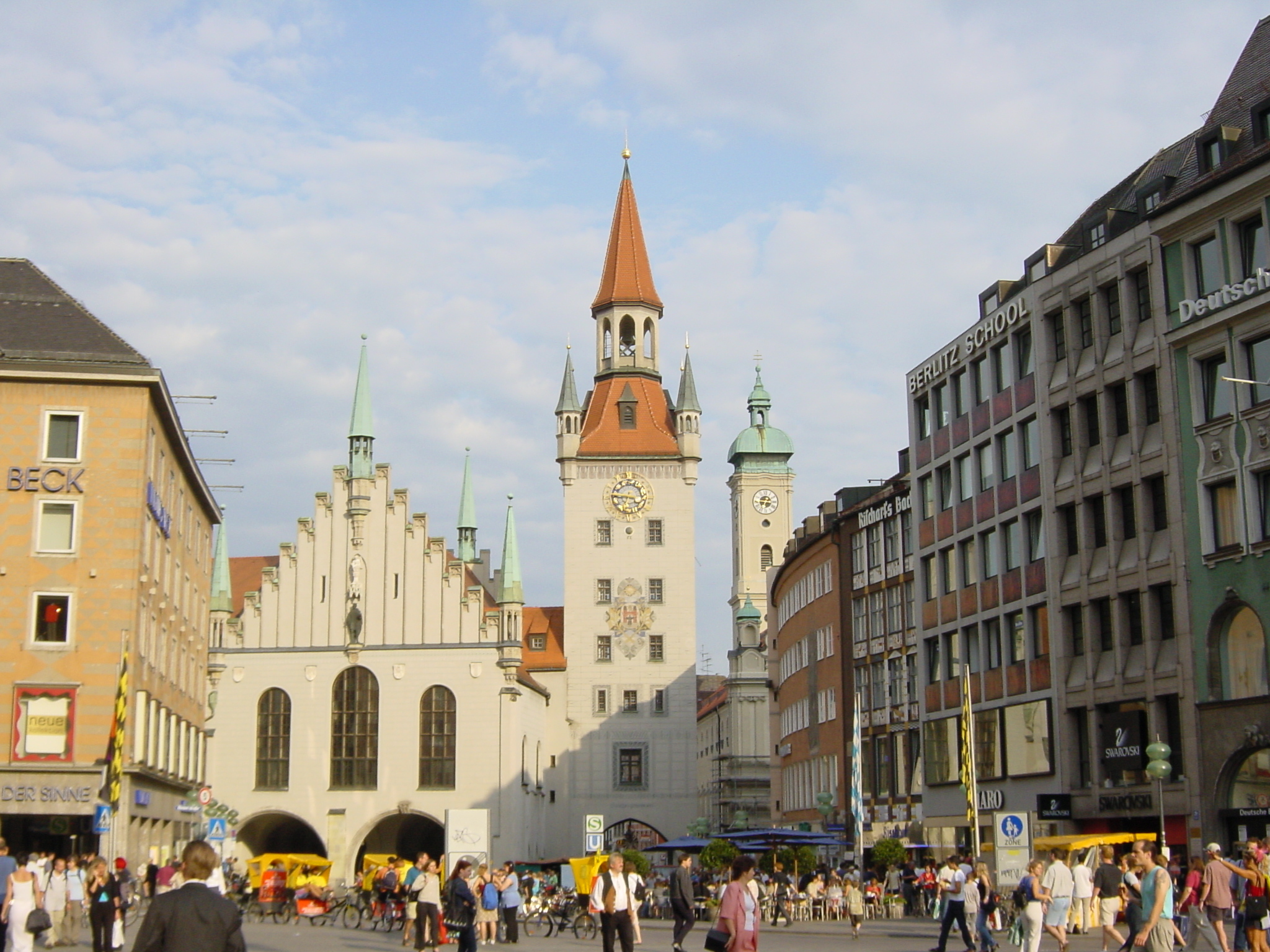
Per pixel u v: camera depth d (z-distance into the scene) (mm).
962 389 59156
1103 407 48094
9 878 28062
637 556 117000
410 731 101000
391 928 50531
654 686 114875
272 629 103125
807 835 54688
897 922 51250
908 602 67500
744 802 136625
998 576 55000
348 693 101938
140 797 55781
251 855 103812
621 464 118312
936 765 60562
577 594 116500
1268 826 40125
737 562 183750
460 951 30891
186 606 68562
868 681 72312
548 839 112875
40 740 51281
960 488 59125
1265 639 40719
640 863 62812
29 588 51969
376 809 100188
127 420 53312
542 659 117812
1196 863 31844
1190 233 44344
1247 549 41375
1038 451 52094
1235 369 42188
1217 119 46969
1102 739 47281
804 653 86188
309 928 55344
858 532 74500
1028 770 51969
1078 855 41406
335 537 103812
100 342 53938
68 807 50719
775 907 51156
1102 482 47938
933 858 60062
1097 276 48781
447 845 63781
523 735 104250
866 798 71562
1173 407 44688
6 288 55812
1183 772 43531
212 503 74438
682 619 116062
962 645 58219
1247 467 41531
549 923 50719
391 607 102688
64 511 52719
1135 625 46500
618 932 28031
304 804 100625
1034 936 28844
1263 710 40375
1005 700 54219
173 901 12211
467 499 125812
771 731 100250
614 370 122250
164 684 61875
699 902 58312
